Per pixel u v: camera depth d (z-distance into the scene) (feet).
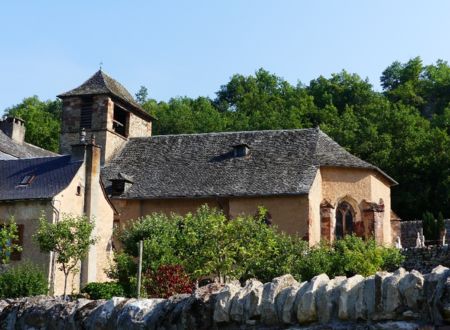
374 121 236.43
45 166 119.75
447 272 22.27
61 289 107.24
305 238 120.78
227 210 128.57
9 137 166.61
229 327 26.48
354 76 285.02
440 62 311.06
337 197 129.80
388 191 141.49
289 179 127.03
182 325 27.61
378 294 23.30
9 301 35.01
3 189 115.34
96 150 120.88
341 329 23.77
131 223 124.98
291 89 279.90
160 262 88.17
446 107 270.05
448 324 21.50
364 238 128.47
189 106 258.16
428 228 153.38
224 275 89.15
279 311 25.34
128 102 155.94
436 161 212.23
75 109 153.07
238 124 234.38
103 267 118.52
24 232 108.99
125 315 29.50
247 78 289.12
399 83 313.12
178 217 109.19
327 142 139.54
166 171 139.85
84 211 116.47
